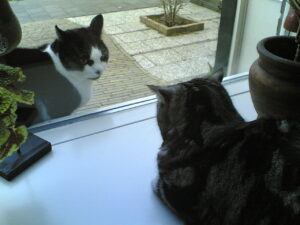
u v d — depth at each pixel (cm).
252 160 70
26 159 96
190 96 83
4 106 71
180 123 83
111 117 118
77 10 153
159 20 162
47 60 128
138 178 95
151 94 133
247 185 68
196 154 77
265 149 70
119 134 110
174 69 151
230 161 72
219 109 82
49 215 85
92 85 137
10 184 93
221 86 90
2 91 71
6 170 93
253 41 167
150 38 161
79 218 85
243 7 164
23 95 78
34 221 84
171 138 84
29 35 130
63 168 98
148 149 105
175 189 79
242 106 125
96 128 112
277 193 65
